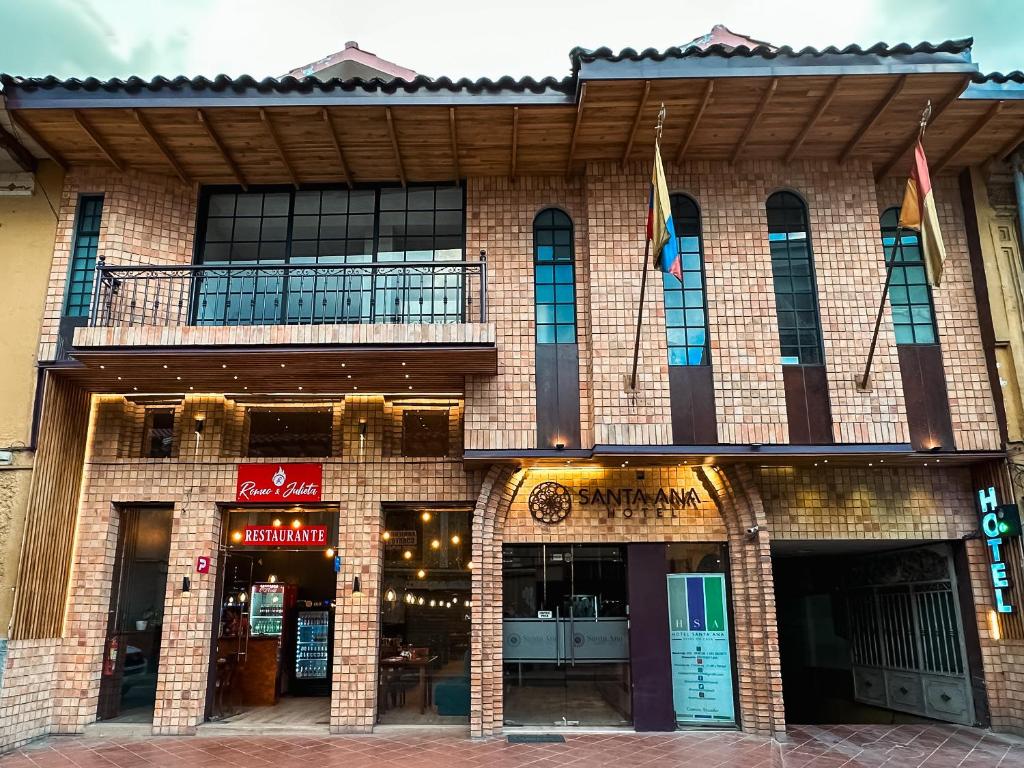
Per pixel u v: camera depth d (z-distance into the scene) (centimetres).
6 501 923
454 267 1012
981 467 1005
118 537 1026
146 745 880
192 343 895
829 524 1005
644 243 994
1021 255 1020
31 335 986
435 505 1037
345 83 902
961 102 912
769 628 938
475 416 966
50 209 1032
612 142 990
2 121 943
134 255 1012
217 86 896
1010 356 995
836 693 1352
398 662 1002
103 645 987
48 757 826
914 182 855
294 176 1060
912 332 1018
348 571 996
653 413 934
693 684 980
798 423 944
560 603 1000
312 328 902
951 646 1031
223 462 1030
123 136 962
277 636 1131
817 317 987
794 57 871
